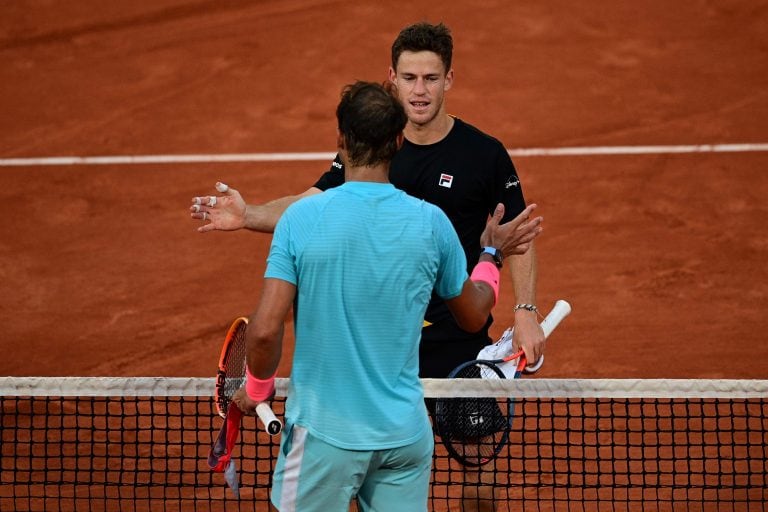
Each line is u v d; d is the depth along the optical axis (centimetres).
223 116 5606
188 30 6638
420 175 2241
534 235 1842
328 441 1644
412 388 1689
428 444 1711
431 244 1658
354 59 6225
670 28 6406
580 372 3284
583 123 5381
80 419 2922
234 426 1809
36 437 2842
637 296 3797
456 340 2238
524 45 6288
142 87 5978
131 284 3991
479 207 2269
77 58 6356
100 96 5878
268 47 6394
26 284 4003
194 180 4922
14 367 3409
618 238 4250
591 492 2562
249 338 1611
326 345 1636
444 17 6688
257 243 4297
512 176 2258
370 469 1688
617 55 6122
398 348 1656
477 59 6144
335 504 1684
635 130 5284
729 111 5438
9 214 4606
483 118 5469
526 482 2598
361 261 1622
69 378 2123
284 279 1616
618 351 3412
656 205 4525
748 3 6650
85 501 2570
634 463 2672
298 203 1658
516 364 2153
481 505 2238
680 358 3369
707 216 4425
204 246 4281
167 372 3362
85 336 3616
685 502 2527
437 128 2241
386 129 1634
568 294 3819
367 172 1662
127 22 6769
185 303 3838
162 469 2695
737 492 2564
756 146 5056
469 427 2109
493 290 1794
